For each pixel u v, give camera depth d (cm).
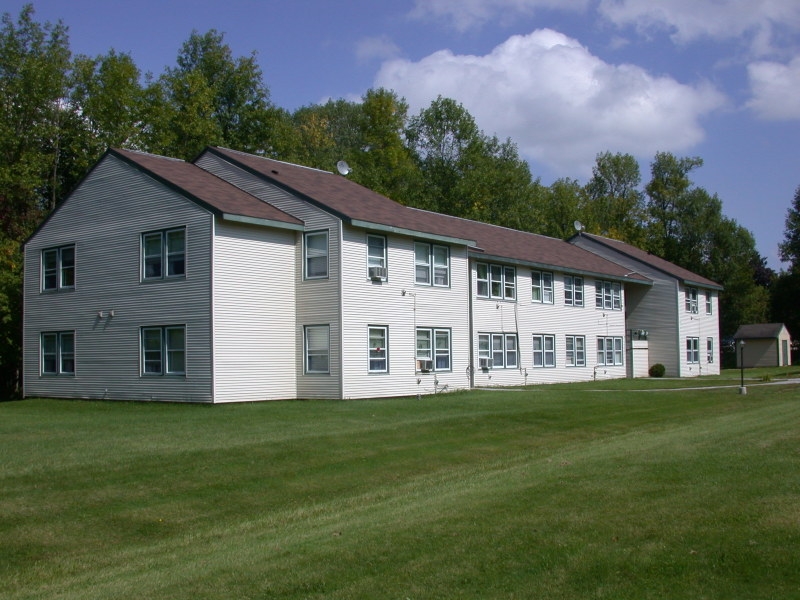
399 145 6094
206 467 1246
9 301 3184
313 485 1180
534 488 1038
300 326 2533
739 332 6569
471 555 740
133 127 4350
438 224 3067
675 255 7375
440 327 2853
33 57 4012
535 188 6644
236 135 5075
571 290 3772
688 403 2361
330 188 2845
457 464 1375
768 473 1054
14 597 725
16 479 1134
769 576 656
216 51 5100
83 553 863
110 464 1239
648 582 653
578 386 3272
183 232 2392
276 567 741
